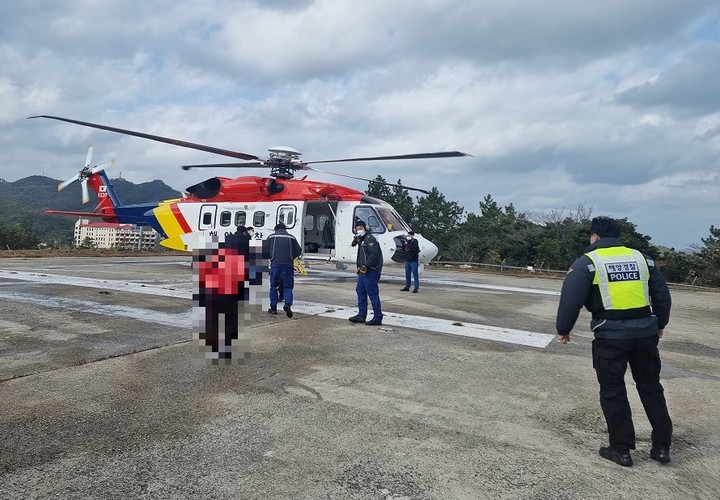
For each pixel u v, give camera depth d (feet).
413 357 21.53
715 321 39.01
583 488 11.07
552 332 29.37
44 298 32.35
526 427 14.46
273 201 51.16
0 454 11.52
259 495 10.20
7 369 17.74
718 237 103.19
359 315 28.55
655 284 13.00
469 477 11.32
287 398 15.89
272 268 29.37
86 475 10.73
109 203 68.95
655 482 11.55
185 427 13.41
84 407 14.51
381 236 47.34
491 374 19.69
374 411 15.11
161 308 30.25
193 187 54.34
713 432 14.80
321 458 11.92
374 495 10.36
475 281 65.36
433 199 163.32
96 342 21.85
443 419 14.74
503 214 162.71
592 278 12.81
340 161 48.96
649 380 12.85
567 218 136.67
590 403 16.72
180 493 10.16
